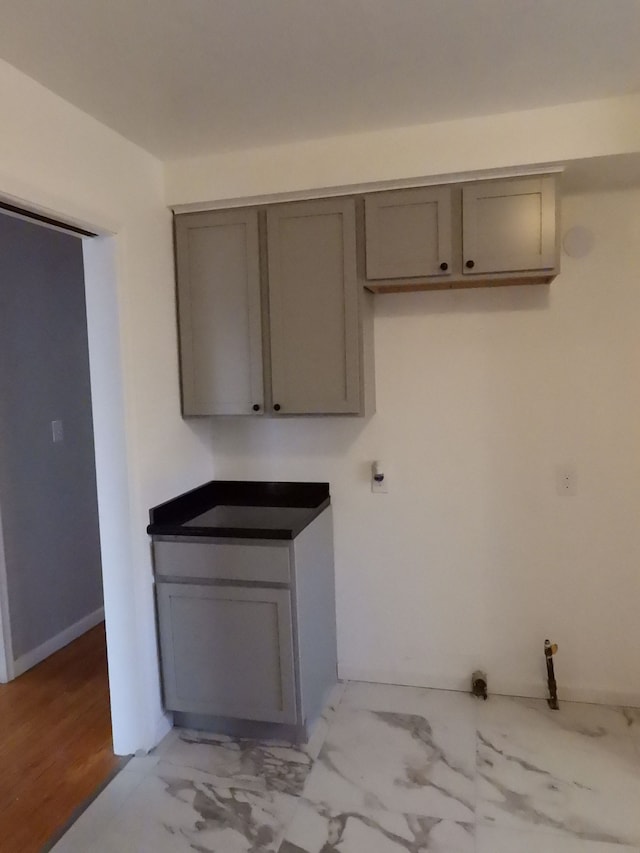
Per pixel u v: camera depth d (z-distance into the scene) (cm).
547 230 233
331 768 233
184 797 221
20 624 319
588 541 269
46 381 340
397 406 284
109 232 228
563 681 276
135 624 243
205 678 254
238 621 247
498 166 232
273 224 259
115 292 232
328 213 253
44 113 196
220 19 164
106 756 247
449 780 224
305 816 209
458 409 277
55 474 345
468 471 279
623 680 270
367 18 166
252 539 241
